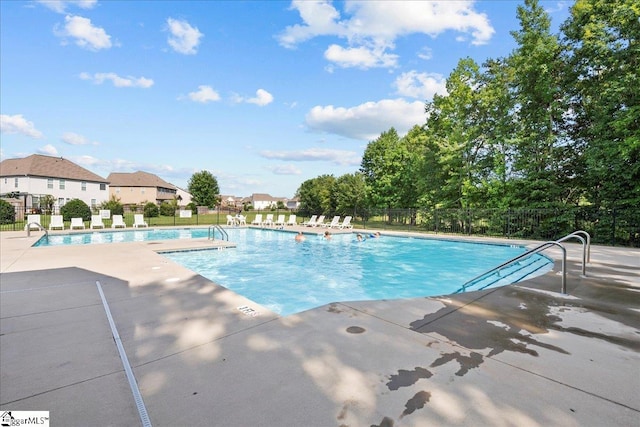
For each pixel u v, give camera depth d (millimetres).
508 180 19094
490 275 9406
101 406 2266
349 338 3479
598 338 3539
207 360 2965
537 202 17109
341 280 9422
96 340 3436
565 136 17453
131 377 2664
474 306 4691
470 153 21984
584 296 5250
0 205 23078
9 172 40719
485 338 3518
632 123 13750
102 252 10125
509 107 19625
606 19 14875
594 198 15844
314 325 3867
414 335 3580
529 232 16891
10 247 11250
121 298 5023
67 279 6316
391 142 37594
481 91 21516
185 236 19672
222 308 4527
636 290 5637
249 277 9656
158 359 2990
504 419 2105
